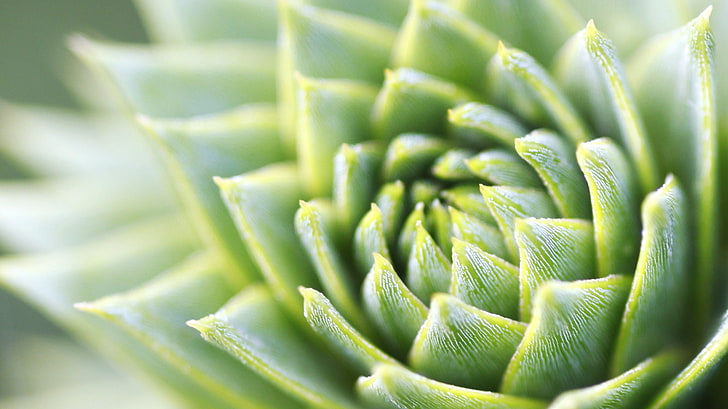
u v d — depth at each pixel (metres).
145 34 0.23
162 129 0.17
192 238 0.19
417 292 0.16
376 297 0.16
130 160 0.20
